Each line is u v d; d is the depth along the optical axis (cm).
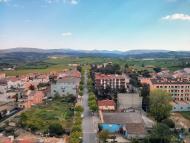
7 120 19388
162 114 18825
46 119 19575
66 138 15638
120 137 16362
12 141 13512
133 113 19350
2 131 16788
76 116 19562
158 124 15912
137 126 16650
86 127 17762
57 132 16250
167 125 16800
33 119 18362
